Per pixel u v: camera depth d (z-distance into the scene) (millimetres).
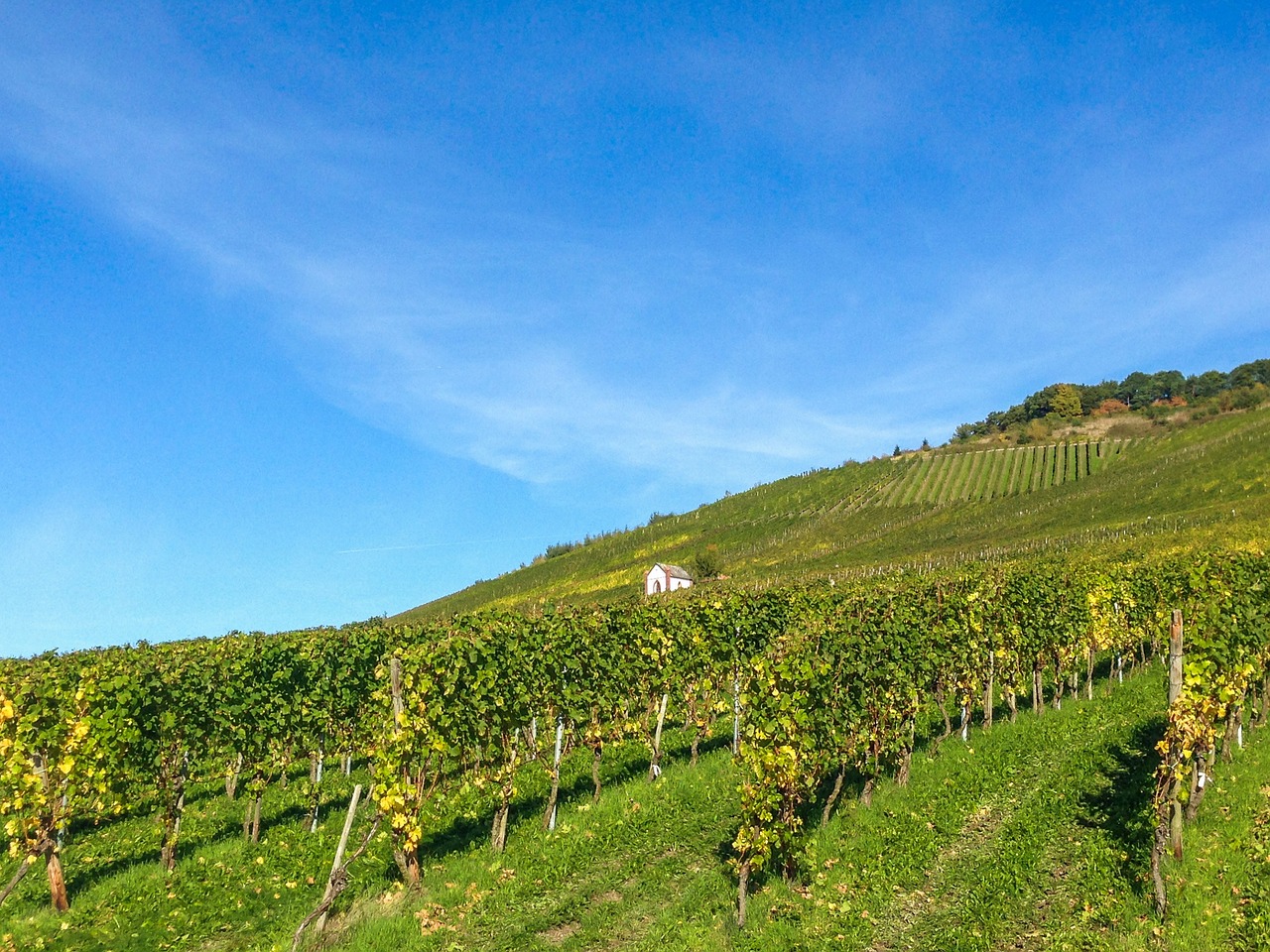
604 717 15336
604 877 11047
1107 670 24547
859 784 14312
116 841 14148
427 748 11211
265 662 15906
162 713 12367
